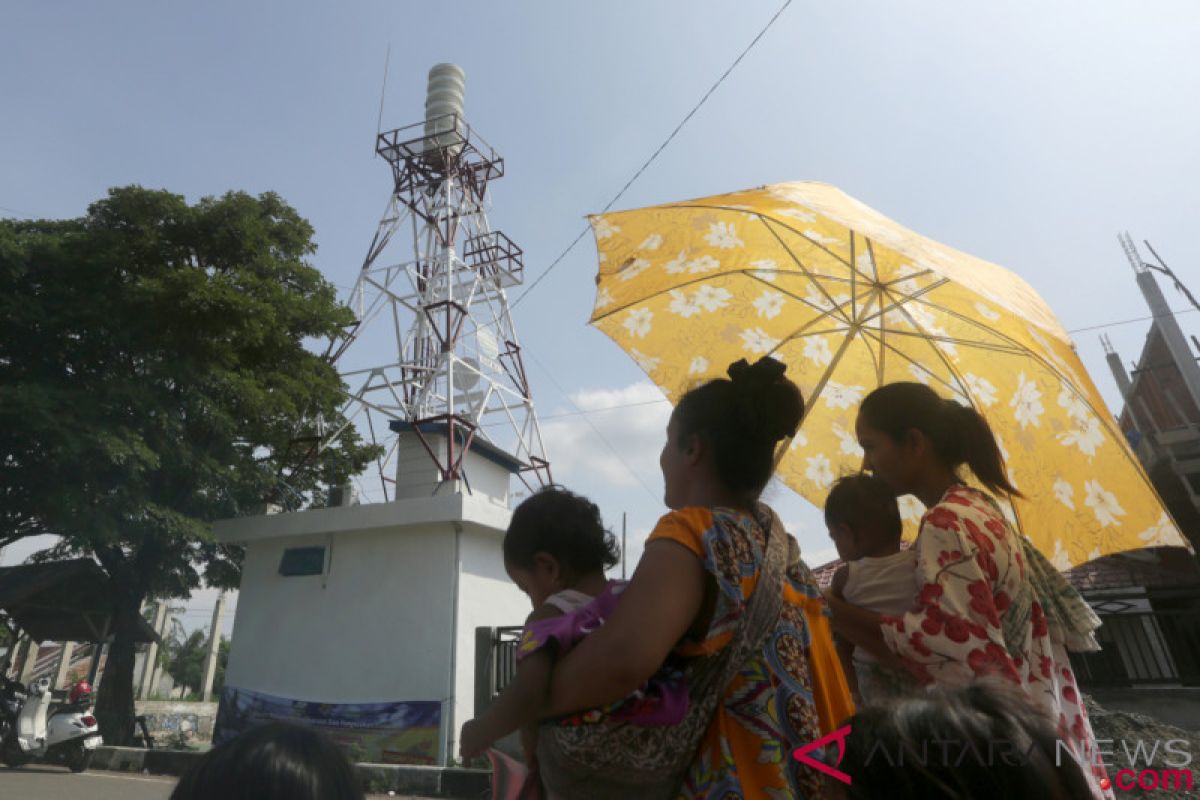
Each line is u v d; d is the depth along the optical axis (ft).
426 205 71.36
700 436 4.57
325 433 58.85
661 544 3.89
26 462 41.06
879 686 5.71
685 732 3.69
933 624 4.81
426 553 43.14
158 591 51.24
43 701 34.01
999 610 5.12
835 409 9.10
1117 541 7.22
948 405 6.07
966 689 3.08
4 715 34.27
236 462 49.39
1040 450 7.75
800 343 9.29
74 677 101.35
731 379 4.82
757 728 3.81
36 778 29.99
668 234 9.04
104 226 49.34
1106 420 7.18
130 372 46.44
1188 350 53.06
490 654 28.45
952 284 8.03
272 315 49.32
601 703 3.51
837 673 4.64
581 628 3.96
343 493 49.16
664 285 8.89
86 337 44.21
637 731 3.63
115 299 45.55
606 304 8.75
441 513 42.55
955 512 5.23
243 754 3.03
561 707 3.63
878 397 6.20
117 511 41.14
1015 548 5.31
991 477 5.95
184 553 50.21
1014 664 4.89
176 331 45.70
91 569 45.52
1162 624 26.30
